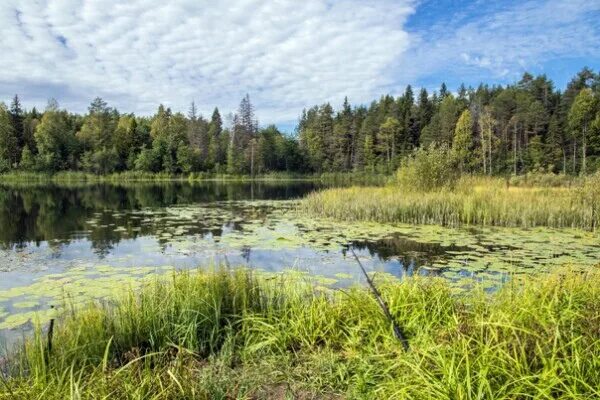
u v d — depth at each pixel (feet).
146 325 13.88
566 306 12.47
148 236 37.14
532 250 30.94
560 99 210.38
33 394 9.34
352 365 11.62
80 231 39.96
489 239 35.50
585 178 48.24
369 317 14.05
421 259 28.09
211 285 16.08
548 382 8.59
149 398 9.53
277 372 11.43
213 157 206.28
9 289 20.53
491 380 8.98
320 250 31.07
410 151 197.67
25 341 12.80
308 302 15.85
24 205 65.21
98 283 21.29
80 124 214.07
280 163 219.82
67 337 12.53
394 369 10.86
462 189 58.34
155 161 183.32
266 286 17.48
